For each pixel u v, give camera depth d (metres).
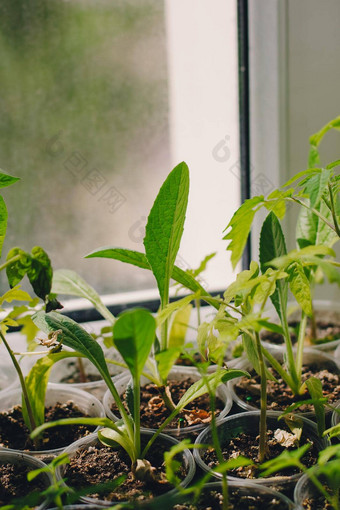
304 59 1.04
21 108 1.07
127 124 1.15
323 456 0.51
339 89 1.04
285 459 0.50
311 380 0.72
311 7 1.00
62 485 0.63
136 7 1.11
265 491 0.61
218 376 0.67
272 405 0.81
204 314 1.12
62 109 1.10
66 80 1.09
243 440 0.73
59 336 0.71
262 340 1.07
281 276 0.58
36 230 1.12
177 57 1.16
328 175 0.60
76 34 1.08
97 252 0.76
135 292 1.18
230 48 1.11
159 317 0.61
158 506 0.56
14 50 1.05
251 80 1.10
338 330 1.11
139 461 0.66
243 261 1.19
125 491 0.63
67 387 0.87
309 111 1.07
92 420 0.60
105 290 1.17
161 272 0.74
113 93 1.13
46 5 1.05
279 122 1.07
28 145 1.09
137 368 0.59
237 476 0.66
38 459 0.68
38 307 1.05
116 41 1.11
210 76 1.15
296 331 1.03
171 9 1.13
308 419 0.74
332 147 1.07
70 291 0.89
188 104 1.17
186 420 0.78
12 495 0.64
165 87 1.17
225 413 0.77
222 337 0.55
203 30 1.13
